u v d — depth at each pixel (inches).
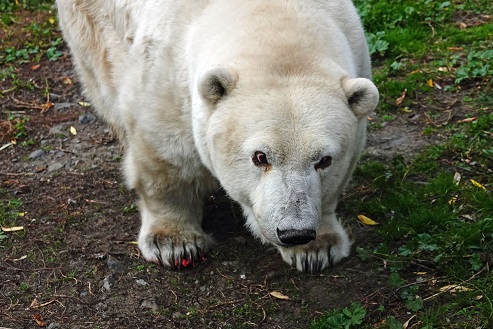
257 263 207.6
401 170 236.5
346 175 197.0
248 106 166.2
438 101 271.4
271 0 185.9
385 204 222.1
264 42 175.8
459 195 222.2
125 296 199.0
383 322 182.1
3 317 193.2
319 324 182.4
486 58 285.1
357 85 170.6
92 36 227.0
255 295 196.1
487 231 202.4
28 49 335.6
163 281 204.2
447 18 322.3
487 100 266.7
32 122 285.6
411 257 199.9
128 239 221.1
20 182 250.1
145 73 196.7
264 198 164.9
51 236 222.2
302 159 163.3
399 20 318.0
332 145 165.3
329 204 202.5
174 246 210.4
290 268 203.6
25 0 372.2
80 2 227.6
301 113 163.6
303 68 171.3
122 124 221.8
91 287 202.4
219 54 178.2
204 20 188.7
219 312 191.9
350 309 185.3
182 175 204.4
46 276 206.8
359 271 199.9
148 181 209.0
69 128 281.3
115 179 249.1
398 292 189.9
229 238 218.7
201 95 170.7
